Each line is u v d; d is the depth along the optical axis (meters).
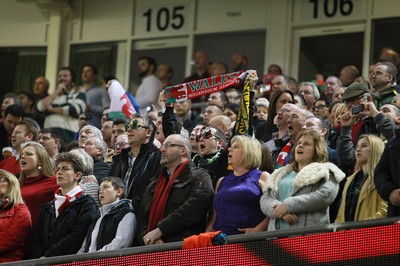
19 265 23.03
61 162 26.58
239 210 23.53
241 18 47.06
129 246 25.03
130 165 27.66
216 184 24.67
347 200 23.28
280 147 26.62
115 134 31.25
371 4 44.09
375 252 21.14
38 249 26.17
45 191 27.70
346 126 24.84
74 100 40.19
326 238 21.36
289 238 21.56
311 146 23.03
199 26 48.19
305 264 21.39
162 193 24.69
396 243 21.06
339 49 44.78
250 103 26.44
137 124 27.45
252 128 26.36
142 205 25.05
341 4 44.81
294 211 22.25
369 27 43.91
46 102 40.38
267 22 46.38
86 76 43.03
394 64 32.41
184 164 24.75
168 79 43.75
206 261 22.00
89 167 27.61
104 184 25.64
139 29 49.88
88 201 26.12
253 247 21.75
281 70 41.66
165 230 23.95
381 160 22.44
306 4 45.62
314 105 31.36
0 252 26.00
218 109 31.53
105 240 25.03
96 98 42.19
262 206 22.88
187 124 33.19
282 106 27.36
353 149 24.80
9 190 26.53
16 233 26.09
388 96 29.33
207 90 27.55
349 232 21.30
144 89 42.66
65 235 25.86
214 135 26.41
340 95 31.05
